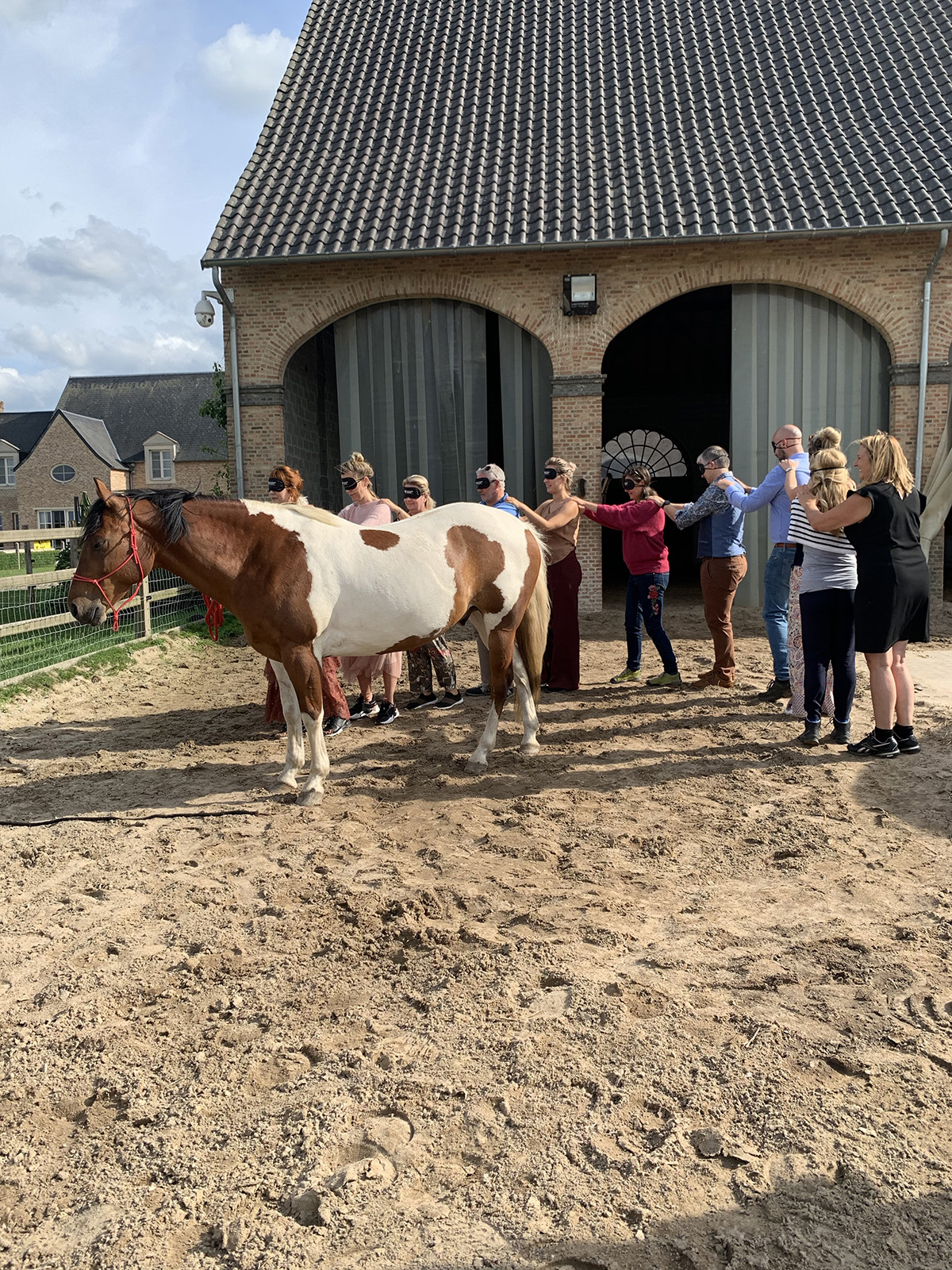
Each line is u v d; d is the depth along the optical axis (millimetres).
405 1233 2037
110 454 53594
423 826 4750
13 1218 2129
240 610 5027
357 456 6871
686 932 3502
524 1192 2162
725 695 7527
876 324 12305
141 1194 2189
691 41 15414
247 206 13000
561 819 4781
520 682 5957
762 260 12305
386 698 6855
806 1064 2631
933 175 11953
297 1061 2721
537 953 3336
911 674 8398
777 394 12812
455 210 12680
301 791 5121
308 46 16219
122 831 4730
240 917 3732
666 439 24844
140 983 3207
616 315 12578
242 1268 1958
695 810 4879
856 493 5297
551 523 7418
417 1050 2750
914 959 3244
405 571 5137
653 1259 1951
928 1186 2145
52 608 11930
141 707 7797
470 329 13039
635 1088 2537
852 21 15211
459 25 16328
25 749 6387
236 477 13117
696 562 24547
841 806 4859
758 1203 2105
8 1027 2949
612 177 12930
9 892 4008
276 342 12859
